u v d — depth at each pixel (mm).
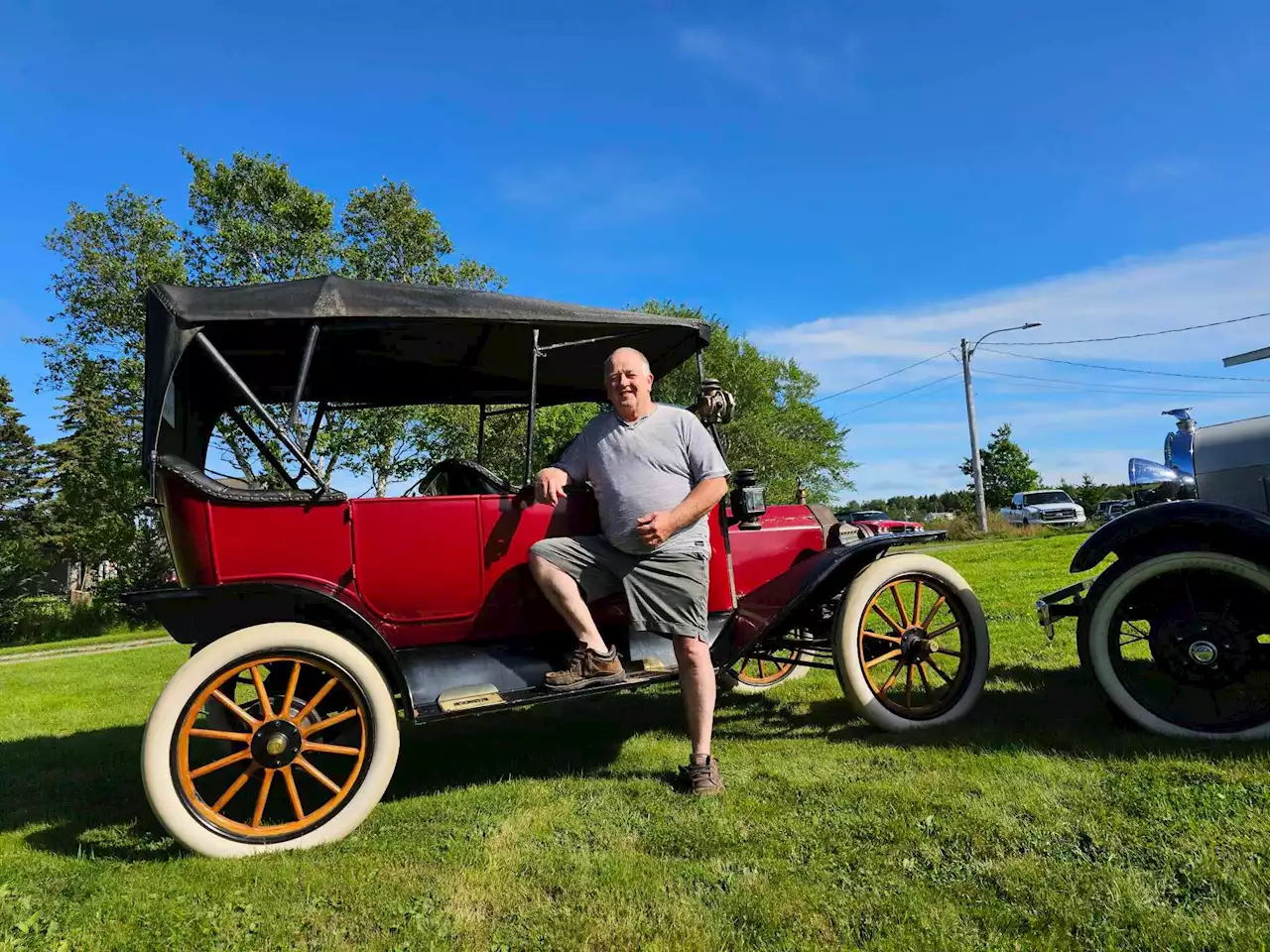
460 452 14531
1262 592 2717
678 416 2891
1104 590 2887
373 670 2559
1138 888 1758
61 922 1944
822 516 4340
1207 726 2766
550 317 3025
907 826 2197
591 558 2797
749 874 1979
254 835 2410
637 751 3248
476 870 2125
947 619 5562
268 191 16875
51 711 5426
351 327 2867
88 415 24281
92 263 16422
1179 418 3461
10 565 17031
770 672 4871
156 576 17172
